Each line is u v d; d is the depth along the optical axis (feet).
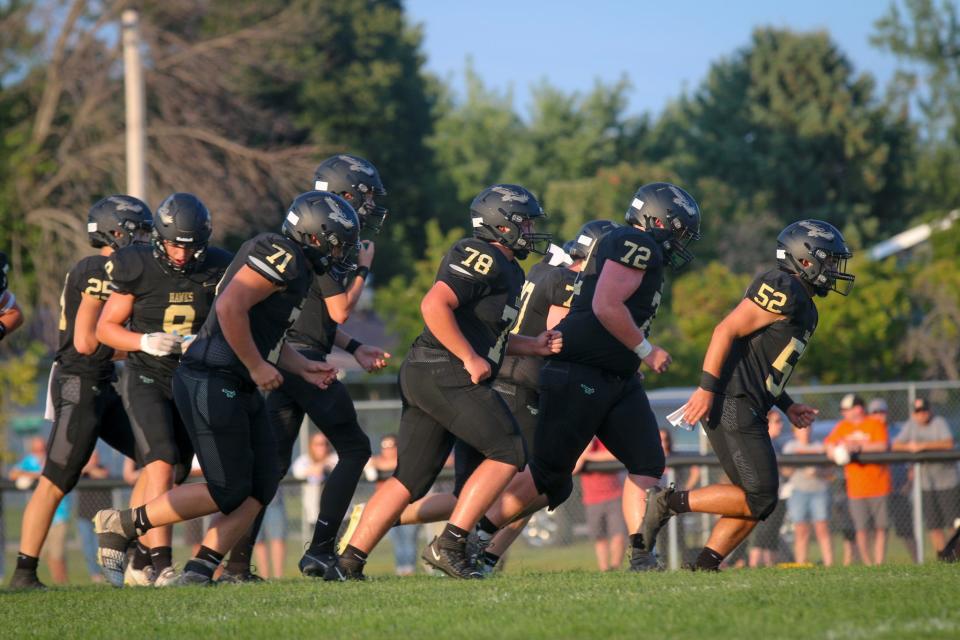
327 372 74.18
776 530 128.36
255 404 74.33
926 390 155.63
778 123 535.19
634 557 82.94
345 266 80.53
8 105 292.40
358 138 408.87
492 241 72.28
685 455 121.80
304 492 131.13
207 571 74.43
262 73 346.33
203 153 283.18
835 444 129.59
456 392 71.20
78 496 132.16
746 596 57.36
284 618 56.29
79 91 284.61
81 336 82.02
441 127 587.68
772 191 520.83
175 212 76.33
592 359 77.92
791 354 74.79
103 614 60.08
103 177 279.90
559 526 139.64
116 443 87.45
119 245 84.94
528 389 84.99
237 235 299.79
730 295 280.51
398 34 431.02
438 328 69.31
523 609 56.34
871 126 532.32
